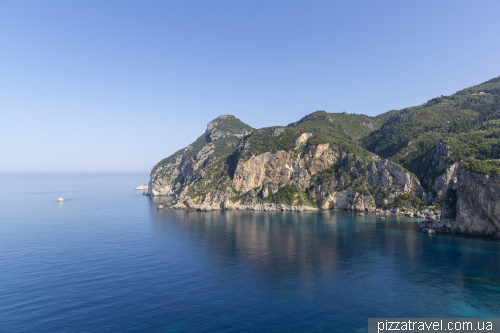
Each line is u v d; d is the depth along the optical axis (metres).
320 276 64.81
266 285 59.81
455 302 52.28
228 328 44.00
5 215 158.00
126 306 50.59
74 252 83.12
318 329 43.81
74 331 43.09
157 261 75.00
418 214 145.38
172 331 43.22
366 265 72.06
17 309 49.34
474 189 101.94
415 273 66.50
